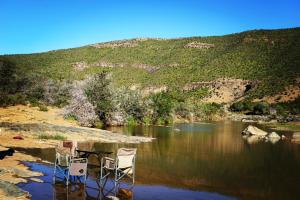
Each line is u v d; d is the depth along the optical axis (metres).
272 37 154.88
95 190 12.66
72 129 28.48
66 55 161.12
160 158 20.20
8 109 36.75
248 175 16.89
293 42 146.00
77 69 144.12
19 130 24.84
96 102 38.66
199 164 19.03
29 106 41.91
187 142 28.28
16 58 137.12
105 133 29.06
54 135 24.53
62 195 11.86
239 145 28.02
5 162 15.66
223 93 127.44
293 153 24.31
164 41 187.88
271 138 34.44
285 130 46.12
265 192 13.99
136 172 16.12
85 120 35.69
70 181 13.55
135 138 28.22
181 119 60.91
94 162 17.19
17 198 11.08
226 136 35.03
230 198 12.98
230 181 15.55
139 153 21.52
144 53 173.38
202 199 12.63
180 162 19.34
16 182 12.88
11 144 20.48
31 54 150.25
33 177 13.80
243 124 57.06
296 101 102.00
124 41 187.88
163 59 165.12
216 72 141.12
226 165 19.14
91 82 39.47
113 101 40.38
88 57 162.12
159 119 47.28
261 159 21.52
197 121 63.94
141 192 12.88
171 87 136.62
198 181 15.21
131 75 151.00
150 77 148.25
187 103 67.50
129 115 43.88
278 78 121.69
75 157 14.16
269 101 108.50
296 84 112.69
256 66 136.75
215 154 22.77
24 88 51.25
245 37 162.00
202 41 174.75
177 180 15.12
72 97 38.19
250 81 127.88
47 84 52.06
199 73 143.38
